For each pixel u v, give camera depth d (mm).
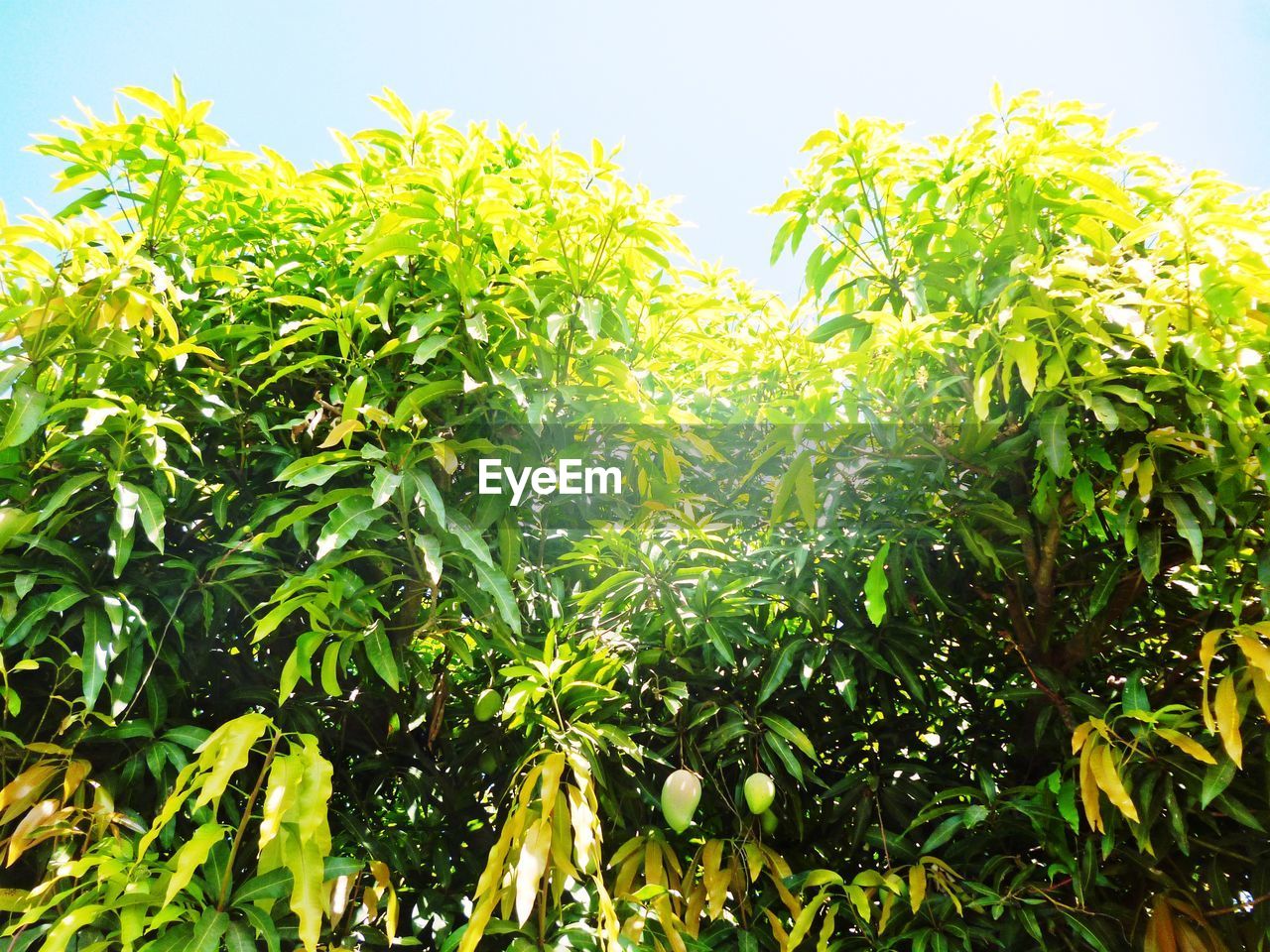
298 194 1636
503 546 1456
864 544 1581
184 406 1458
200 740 1304
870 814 1557
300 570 1505
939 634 1706
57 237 1325
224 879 1154
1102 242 1491
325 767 1139
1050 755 1615
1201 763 1306
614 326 1494
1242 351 1265
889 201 1619
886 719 1676
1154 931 1354
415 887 1546
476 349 1433
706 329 2080
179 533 1502
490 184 1409
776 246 1694
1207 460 1313
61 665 1250
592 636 1564
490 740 1575
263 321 1573
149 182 1515
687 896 1457
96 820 1225
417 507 1385
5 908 1157
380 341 1567
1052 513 1480
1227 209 1414
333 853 1413
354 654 1568
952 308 1572
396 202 1358
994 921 1395
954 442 1498
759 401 1944
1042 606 1631
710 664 1605
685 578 1540
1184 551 1516
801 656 1576
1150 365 1341
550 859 1353
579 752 1371
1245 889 1428
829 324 1642
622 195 1447
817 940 1509
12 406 1294
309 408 1563
